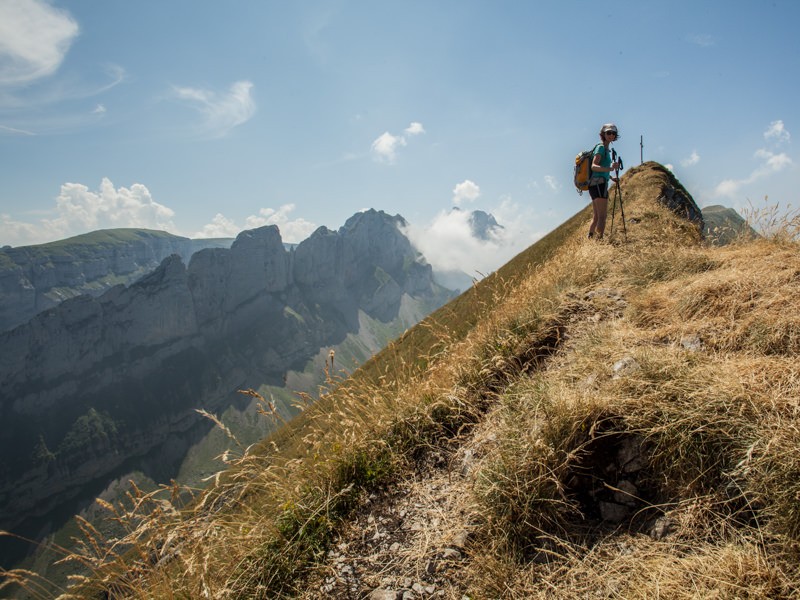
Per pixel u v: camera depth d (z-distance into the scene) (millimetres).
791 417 3186
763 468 2977
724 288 5191
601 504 3631
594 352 5066
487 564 3463
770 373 3639
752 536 2826
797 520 2707
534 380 5090
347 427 5535
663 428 3508
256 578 3982
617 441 3871
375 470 4977
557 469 3760
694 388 3711
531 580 3293
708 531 3045
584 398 4121
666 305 5562
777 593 2523
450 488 4504
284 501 4711
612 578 3041
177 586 3986
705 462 3320
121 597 3623
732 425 3309
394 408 5855
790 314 4277
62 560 3508
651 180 17984
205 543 4160
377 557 3996
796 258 5332
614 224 12547
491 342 6656
